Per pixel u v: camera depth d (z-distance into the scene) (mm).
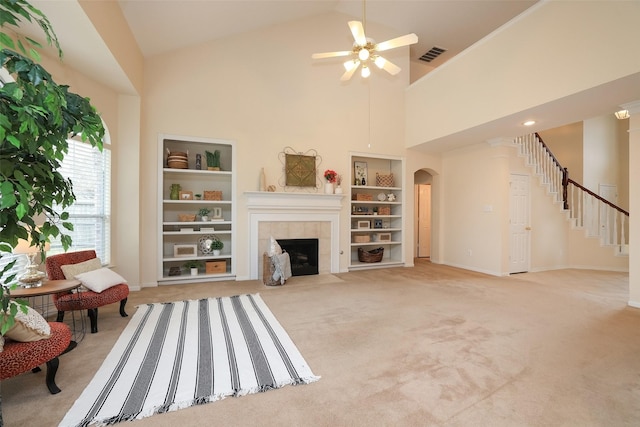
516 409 1680
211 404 1713
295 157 5281
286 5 4727
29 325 1709
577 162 7141
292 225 5234
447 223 6586
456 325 2924
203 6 3832
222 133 4859
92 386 1871
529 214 5848
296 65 5379
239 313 3268
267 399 1761
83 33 2795
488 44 4332
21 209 1007
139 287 4297
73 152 3518
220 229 5234
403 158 6281
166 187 4961
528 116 4070
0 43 1017
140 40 4062
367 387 1885
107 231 4000
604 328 2855
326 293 4117
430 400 1757
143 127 4430
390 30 6113
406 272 5672
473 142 5680
